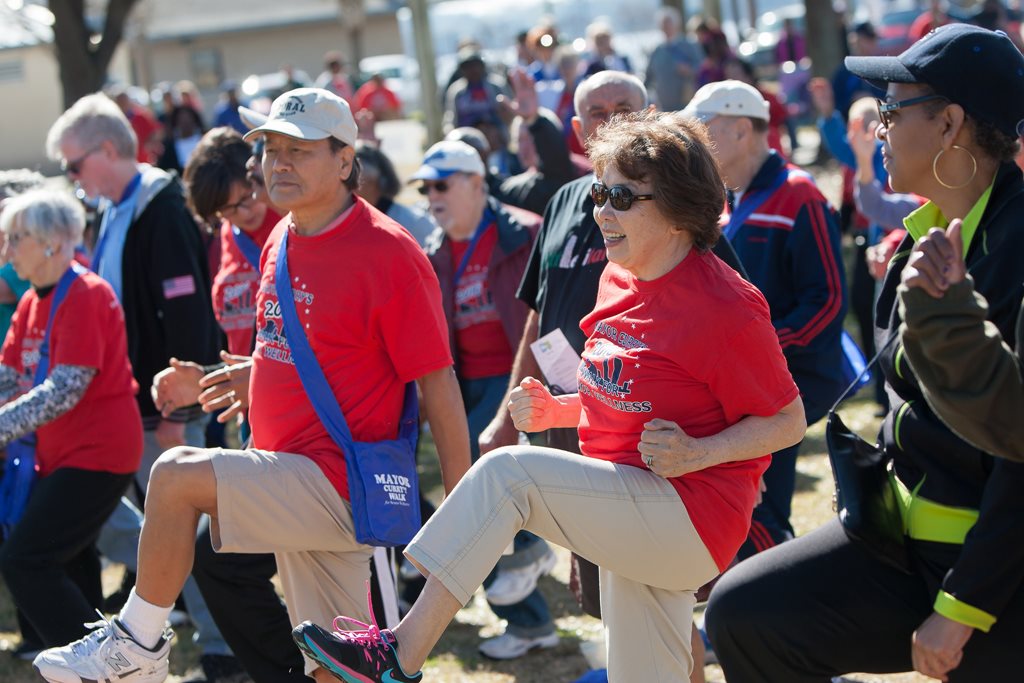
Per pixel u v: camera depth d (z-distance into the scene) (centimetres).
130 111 2069
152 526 372
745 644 354
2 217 520
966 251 329
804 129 2639
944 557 332
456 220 584
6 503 532
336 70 2852
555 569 688
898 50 2402
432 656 582
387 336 393
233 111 2167
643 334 336
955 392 277
